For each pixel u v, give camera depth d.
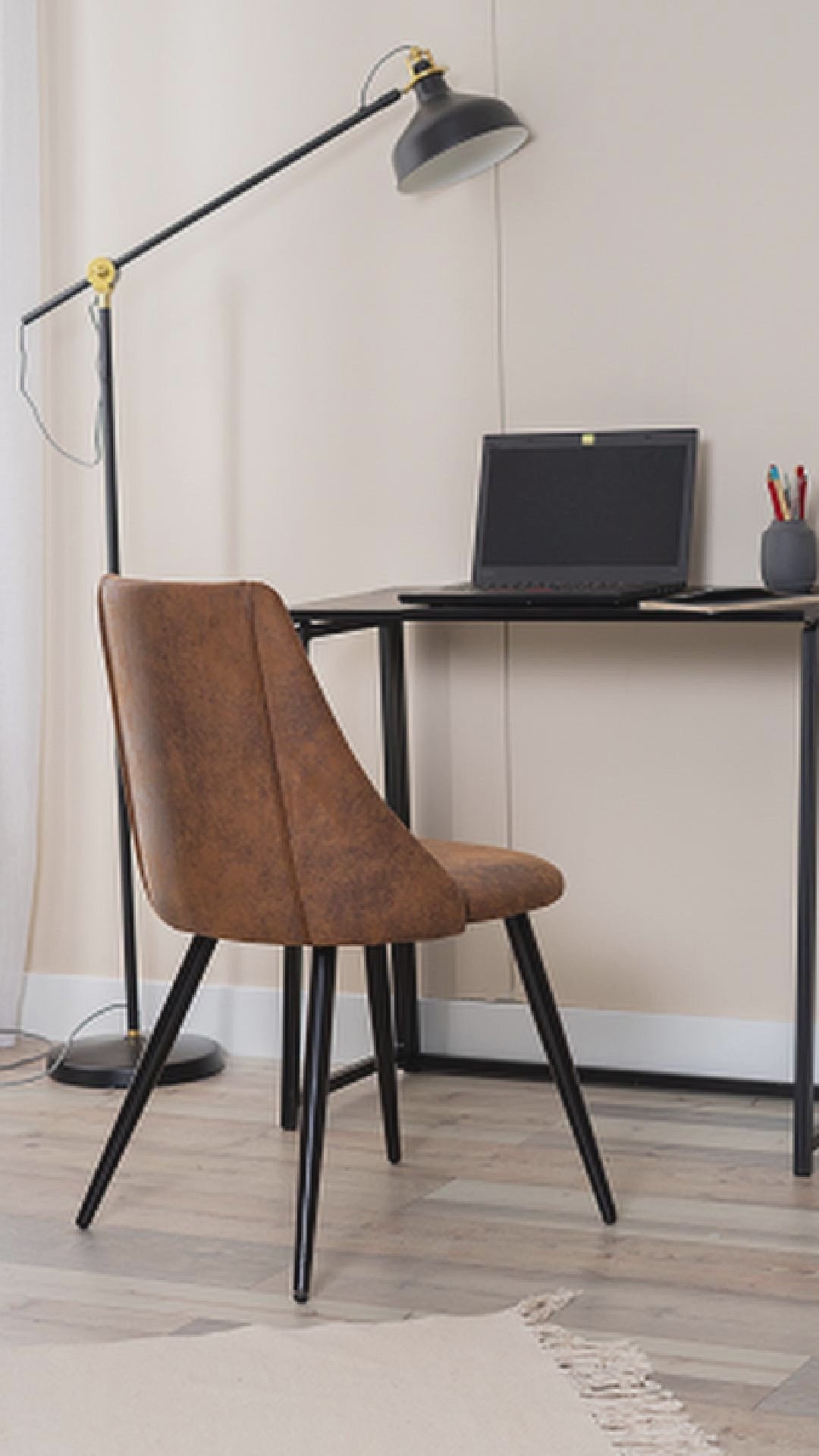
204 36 3.19
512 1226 2.36
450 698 3.09
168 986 3.35
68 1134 2.81
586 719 3.01
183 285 3.24
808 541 2.70
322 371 3.15
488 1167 2.59
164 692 2.16
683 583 2.80
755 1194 2.46
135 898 3.36
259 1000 3.26
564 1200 2.45
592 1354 1.95
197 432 3.25
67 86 3.29
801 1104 2.55
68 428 3.35
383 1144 2.70
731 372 2.87
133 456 3.30
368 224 3.09
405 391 3.09
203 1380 1.91
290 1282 2.18
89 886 3.40
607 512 2.88
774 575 2.71
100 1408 1.85
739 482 2.88
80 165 3.30
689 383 2.90
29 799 3.35
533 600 2.56
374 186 3.08
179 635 2.13
